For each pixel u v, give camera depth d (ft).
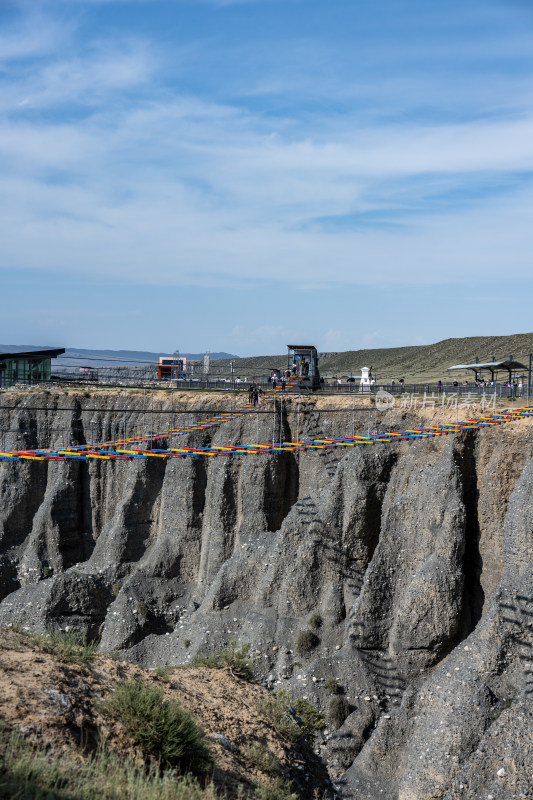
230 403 200.13
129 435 215.92
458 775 92.84
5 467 224.94
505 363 188.44
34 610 187.83
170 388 225.97
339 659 130.31
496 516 132.57
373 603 133.18
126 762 46.19
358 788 106.01
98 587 188.65
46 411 226.79
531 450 130.00
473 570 134.21
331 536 148.97
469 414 152.97
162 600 180.24
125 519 197.67
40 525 213.25
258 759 58.85
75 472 218.59
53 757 43.55
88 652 62.54
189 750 51.34
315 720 119.75
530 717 95.14
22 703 47.85
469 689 104.99
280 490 179.63
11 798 36.73
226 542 178.70
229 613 154.30
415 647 127.24
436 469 137.90
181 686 67.41
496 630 109.91
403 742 110.83
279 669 138.41
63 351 274.36
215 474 184.85
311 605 146.20
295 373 239.50
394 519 140.05
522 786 88.38
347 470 152.35
